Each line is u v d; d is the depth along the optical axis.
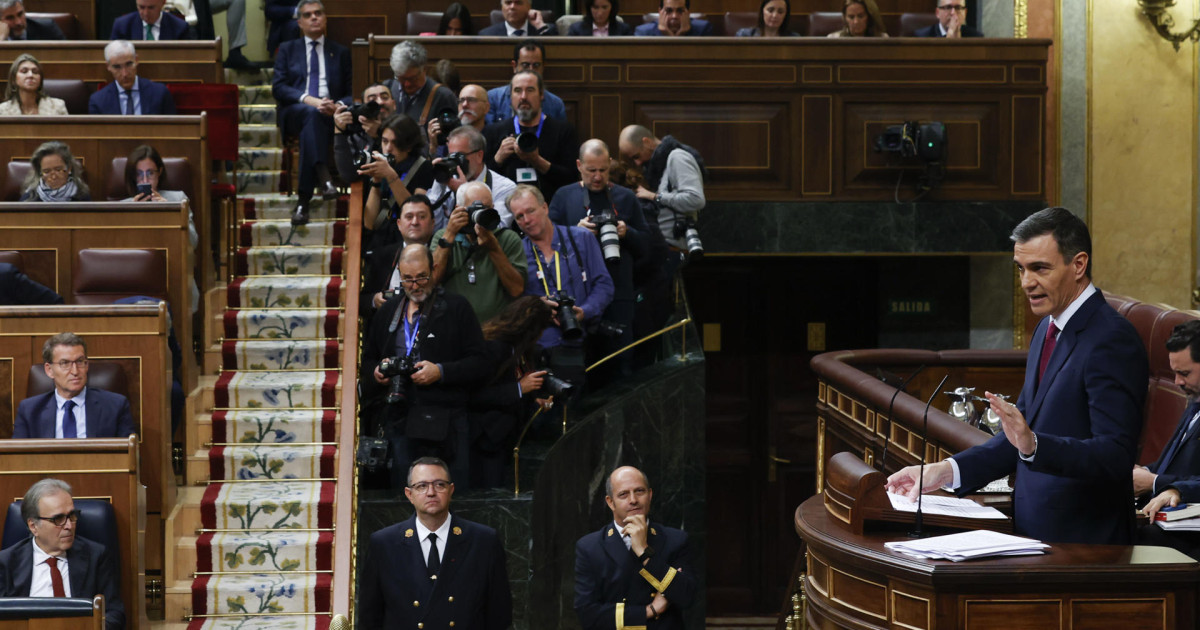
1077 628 6.08
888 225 17.67
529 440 12.52
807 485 20.97
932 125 17.08
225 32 20.61
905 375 14.73
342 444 11.17
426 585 9.87
